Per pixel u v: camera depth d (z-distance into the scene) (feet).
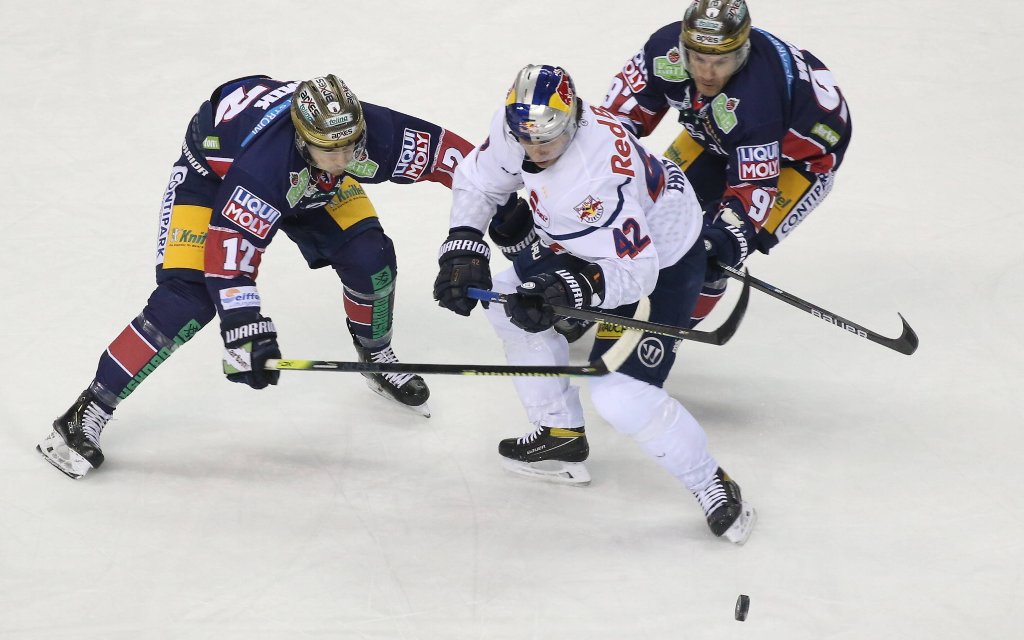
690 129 55.42
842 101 55.93
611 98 56.03
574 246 42.60
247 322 46.06
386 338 56.44
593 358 47.67
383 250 53.31
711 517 46.34
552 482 50.88
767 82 51.55
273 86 49.65
